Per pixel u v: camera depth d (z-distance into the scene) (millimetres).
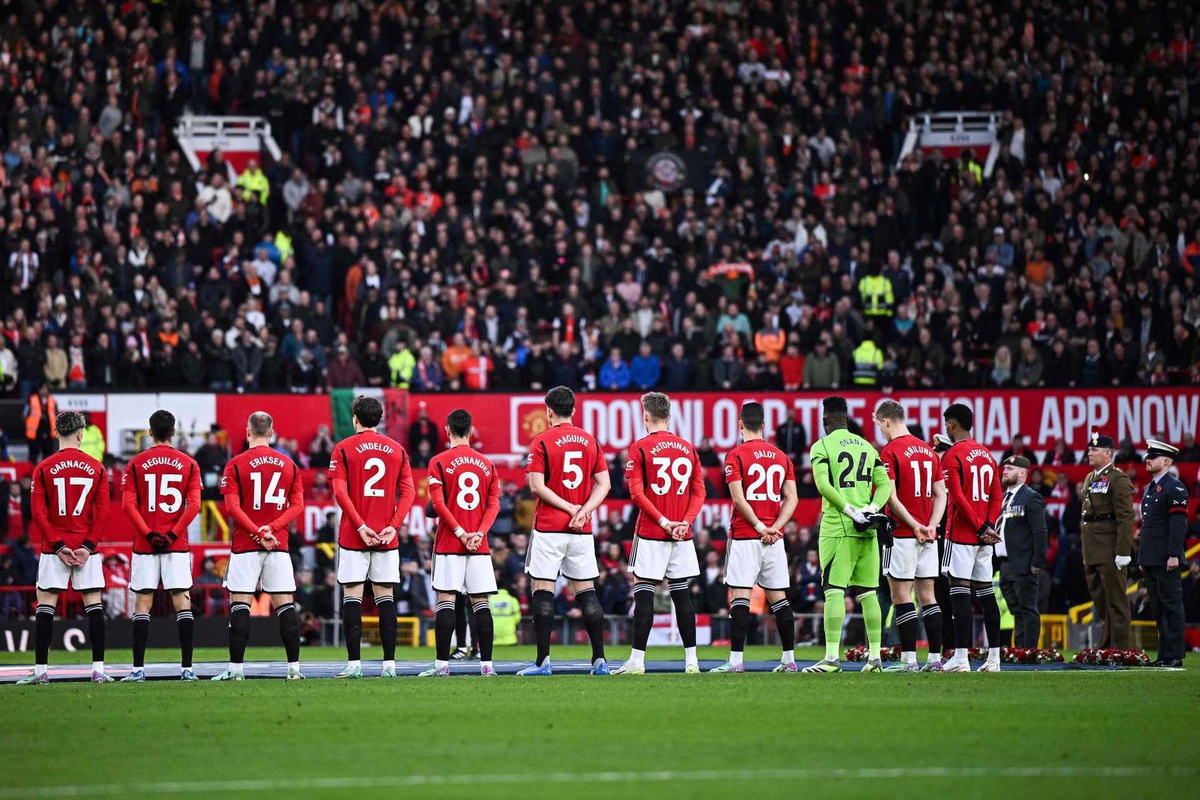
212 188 123062
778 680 50000
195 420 104125
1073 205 130875
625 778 29531
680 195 132250
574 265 120188
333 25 139500
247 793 28031
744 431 55531
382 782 29125
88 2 135250
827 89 140750
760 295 120188
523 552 96812
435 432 104188
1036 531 67938
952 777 29719
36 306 111875
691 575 54719
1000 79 141625
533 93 133000
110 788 28625
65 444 53969
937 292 120812
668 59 139750
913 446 54750
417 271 117062
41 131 125312
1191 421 109125
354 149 128500
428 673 55031
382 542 53312
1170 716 39375
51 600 53469
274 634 91375
